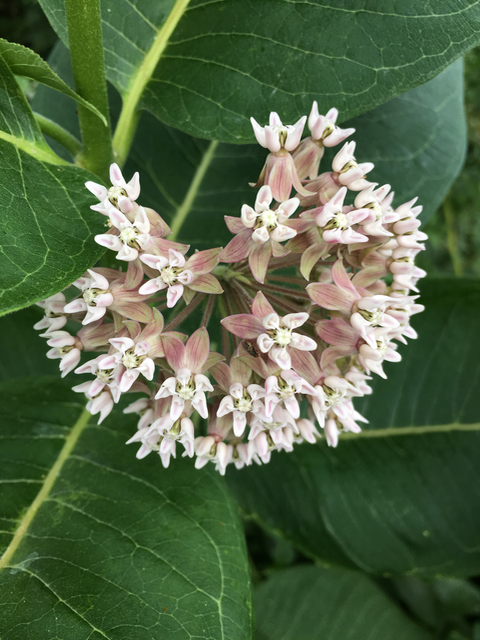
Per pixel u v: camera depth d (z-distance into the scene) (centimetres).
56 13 10
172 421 9
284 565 23
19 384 13
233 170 16
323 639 20
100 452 12
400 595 23
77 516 11
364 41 10
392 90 10
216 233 16
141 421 10
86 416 13
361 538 16
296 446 17
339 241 9
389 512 16
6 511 11
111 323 10
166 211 16
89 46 9
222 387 9
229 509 12
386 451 16
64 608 9
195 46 11
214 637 9
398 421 16
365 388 10
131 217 9
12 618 9
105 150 11
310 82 11
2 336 17
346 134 9
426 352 16
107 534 11
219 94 11
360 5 10
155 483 12
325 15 10
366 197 9
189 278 9
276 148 9
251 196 16
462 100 15
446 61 10
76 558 10
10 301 7
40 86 17
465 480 16
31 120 9
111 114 16
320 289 9
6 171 9
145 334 9
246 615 10
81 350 10
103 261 11
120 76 11
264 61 11
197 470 12
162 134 16
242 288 10
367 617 21
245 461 10
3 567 10
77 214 9
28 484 11
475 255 34
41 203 9
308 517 17
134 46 11
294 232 9
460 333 16
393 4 10
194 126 11
